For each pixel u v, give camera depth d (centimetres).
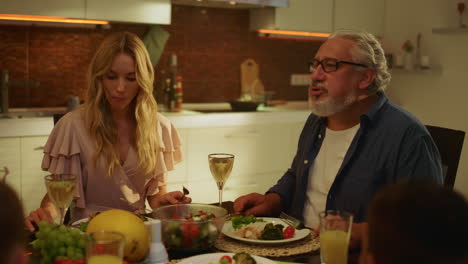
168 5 354
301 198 183
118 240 101
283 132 389
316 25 415
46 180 134
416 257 62
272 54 448
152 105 187
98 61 179
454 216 62
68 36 365
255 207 170
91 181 182
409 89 430
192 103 417
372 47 176
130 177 186
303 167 183
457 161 185
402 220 63
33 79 358
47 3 317
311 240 142
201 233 128
